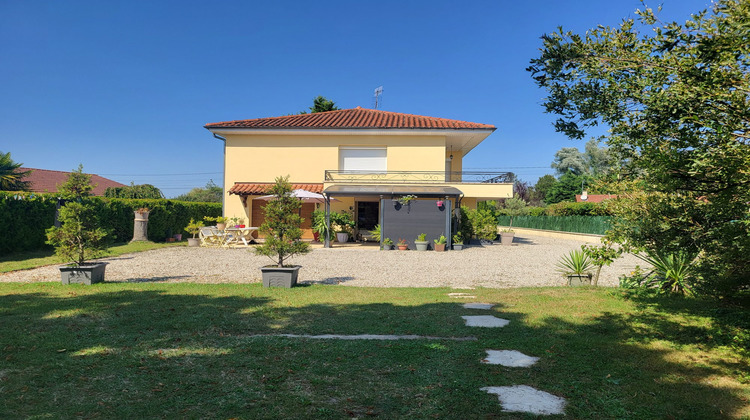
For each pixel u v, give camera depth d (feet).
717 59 11.20
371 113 95.50
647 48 12.71
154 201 73.92
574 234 99.60
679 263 27.07
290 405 11.51
